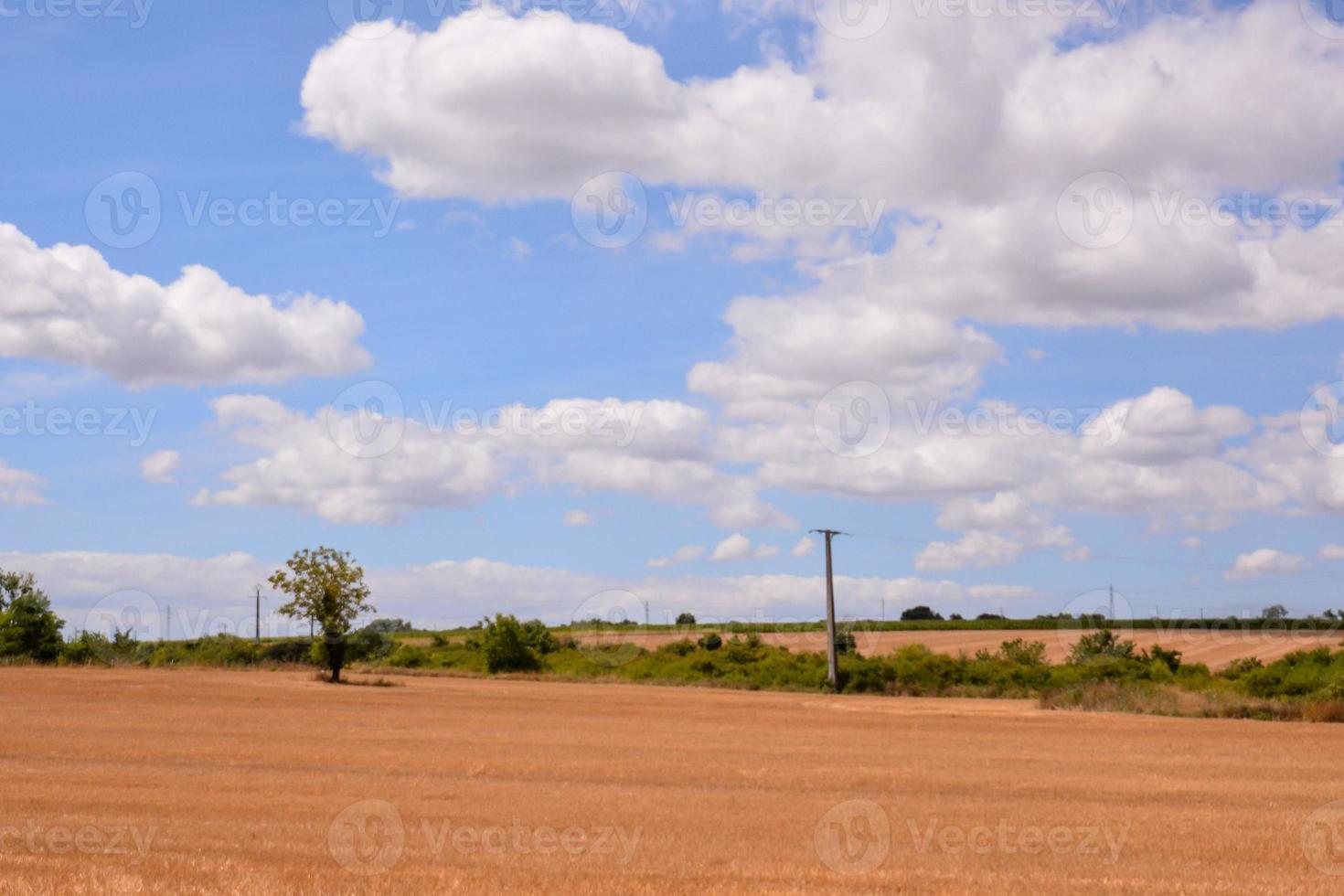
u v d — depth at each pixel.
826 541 71.25
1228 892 14.62
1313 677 57.00
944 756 30.52
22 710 39.78
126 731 33.03
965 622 125.25
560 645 100.44
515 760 27.75
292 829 17.86
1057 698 52.59
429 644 117.31
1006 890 14.51
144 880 14.02
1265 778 26.53
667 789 23.19
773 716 45.62
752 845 17.33
